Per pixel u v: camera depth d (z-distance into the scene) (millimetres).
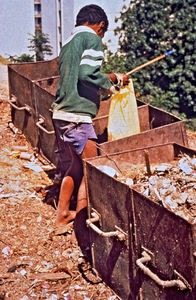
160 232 3107
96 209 3766
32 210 4672
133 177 3889
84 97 4148
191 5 10297
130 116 4664
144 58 10562
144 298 3381
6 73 9648
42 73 6801
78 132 4160
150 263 3248
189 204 3363
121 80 4363
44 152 5602
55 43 10625
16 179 5184
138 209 3268
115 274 3666
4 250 4105
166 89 10672
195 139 7074
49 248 4191
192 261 2896
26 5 10781
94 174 3691
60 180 5129
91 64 4020
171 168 3898
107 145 4262
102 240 3740
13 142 5957
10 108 6688
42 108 5398
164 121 4953
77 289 3760
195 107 10562
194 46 10336
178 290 3035
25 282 3791
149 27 10430
